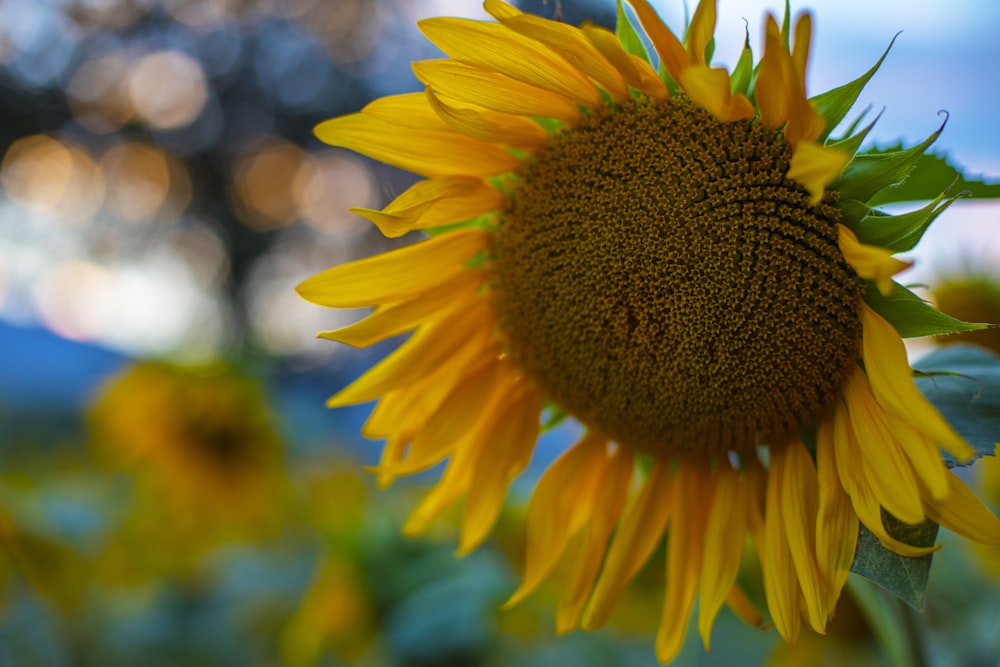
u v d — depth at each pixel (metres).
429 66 0.56
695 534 0.62
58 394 1.56
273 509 0.96
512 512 0.82
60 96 3.21
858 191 0.54
